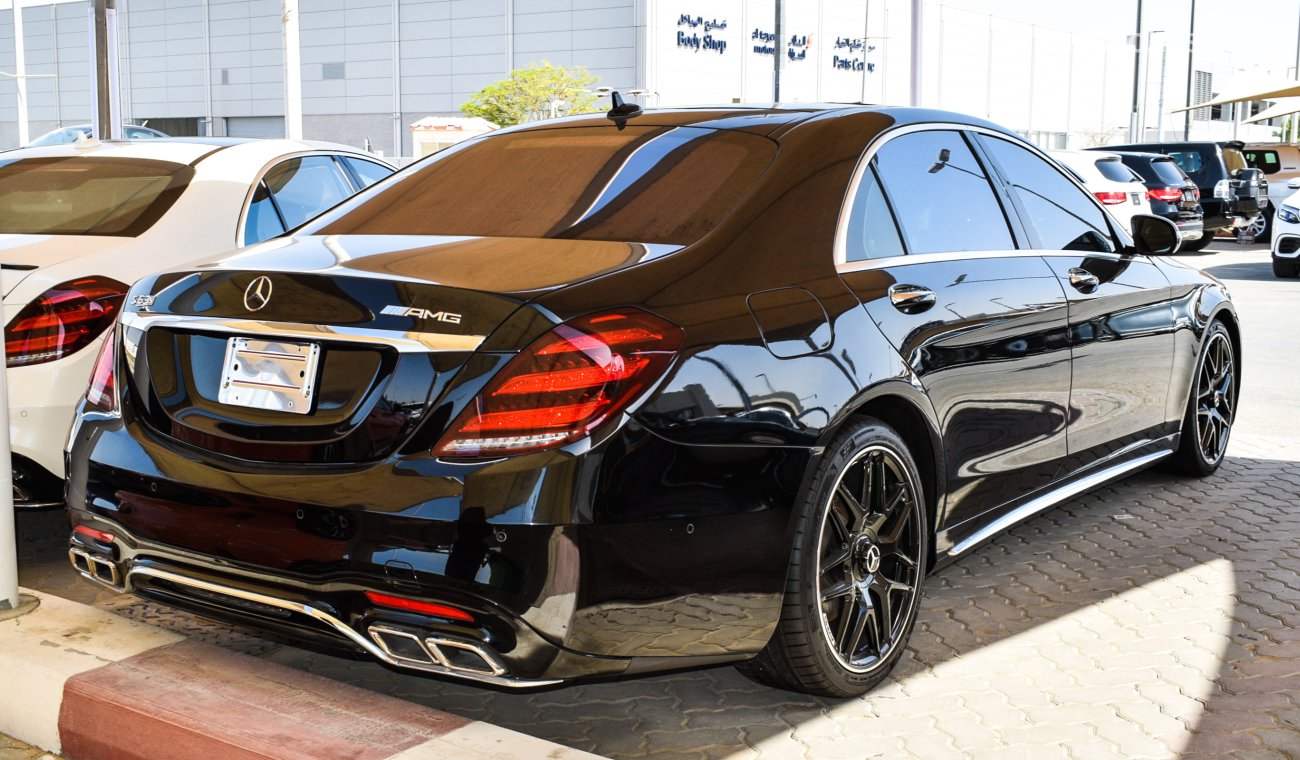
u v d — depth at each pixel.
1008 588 3.80
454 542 2.29
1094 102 74.19
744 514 2.51
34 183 4.56
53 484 3.71
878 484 2.93
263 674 2.80
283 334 2.51
